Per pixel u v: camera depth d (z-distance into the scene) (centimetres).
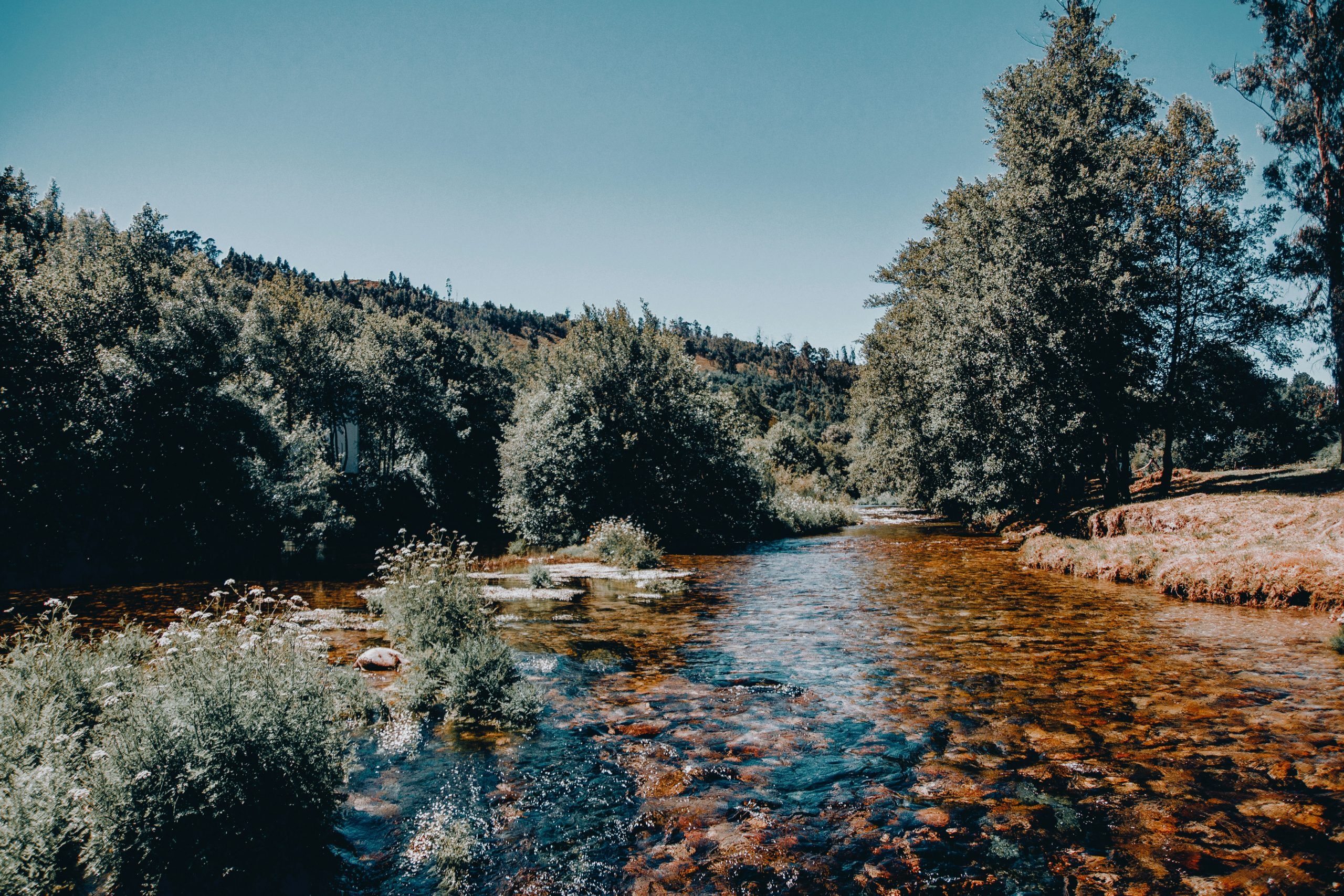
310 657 619
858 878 407
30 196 3050
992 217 2495
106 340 2303
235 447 2353
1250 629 1044
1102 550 1739
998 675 837
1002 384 2272
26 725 457
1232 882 390
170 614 1267
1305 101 2358
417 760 592
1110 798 499
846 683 820
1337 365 2428
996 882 400
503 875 415
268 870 394
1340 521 1379
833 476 7525
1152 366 2341
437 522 3878
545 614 1292
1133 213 2339
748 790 532
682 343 3356
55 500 1928
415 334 5066
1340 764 539
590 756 602
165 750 381
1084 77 2461
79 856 382
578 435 2772
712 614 1288
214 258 9281
